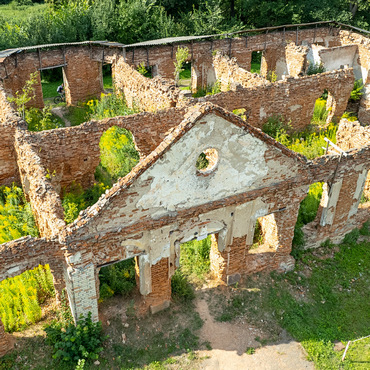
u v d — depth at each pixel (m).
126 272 12.93
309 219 16.44
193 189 10.56
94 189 17.34
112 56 25.94
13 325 11.48
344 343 12.31
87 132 16.42
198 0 39.94
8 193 16.39
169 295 12.50
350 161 13.75
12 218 14.72
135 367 10.97
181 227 11.14
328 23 33.72
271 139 10.77
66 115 25.83
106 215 9.68
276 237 13.76
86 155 16.94
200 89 30.08
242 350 11.71
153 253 11.04
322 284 14.27
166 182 9.98
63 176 17.02
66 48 25.66
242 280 13.77
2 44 28.55
